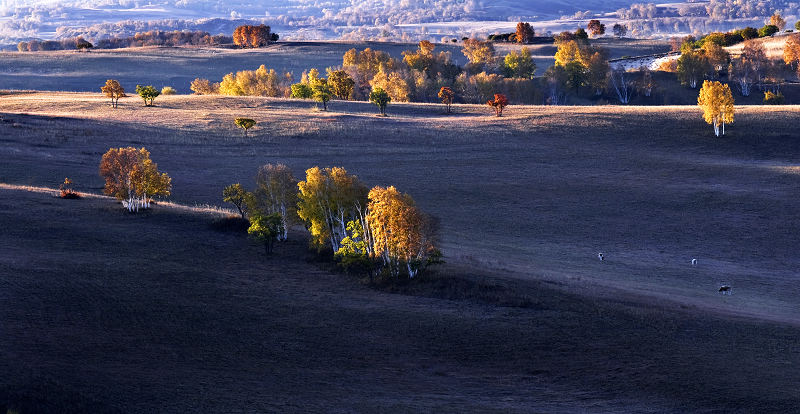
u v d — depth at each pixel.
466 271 95.00
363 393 57.47
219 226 114.75
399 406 54.66
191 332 69.62
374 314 78.12
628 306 81.69
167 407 51.97
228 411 52.09
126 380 56.28
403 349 68.75
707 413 54.75
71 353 61.12
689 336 72.00
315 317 76.56
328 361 65.06
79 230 105.50
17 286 76.69
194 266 93.25
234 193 119.00
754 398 57.09
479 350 68.56
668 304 84.25
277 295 83.69
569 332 72.75
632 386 59.94
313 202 105.12
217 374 59.81
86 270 85.81
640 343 69.75
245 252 103.00
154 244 102.06
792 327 76.69
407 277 92.81
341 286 89.56
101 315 71.56
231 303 79.25
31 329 65.62
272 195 114.44
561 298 83.94
